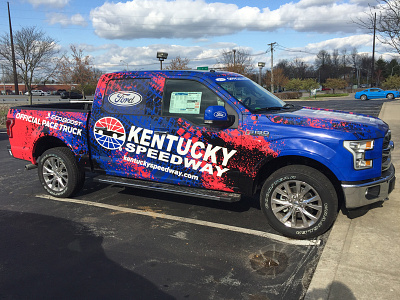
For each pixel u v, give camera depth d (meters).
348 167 3.69
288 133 3.87
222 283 3.17
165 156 4.62
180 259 3.63
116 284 3.18
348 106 27.58
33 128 5.72
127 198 5.71
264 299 2.92
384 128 4.02
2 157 9.73
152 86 4.77
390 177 4.00
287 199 4.01
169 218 4.78
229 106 4.24
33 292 3.08
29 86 24.66
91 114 5.19
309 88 54.62
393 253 3.54
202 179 4.43
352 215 4.44
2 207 5.35
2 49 23.84
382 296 2.84
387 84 55.28
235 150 4.14
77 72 31.00
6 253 3.82
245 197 5.63
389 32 10.16
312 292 2.94
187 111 4.49
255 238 4.10
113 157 5.06
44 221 4.74
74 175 5.50
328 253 3.59
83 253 3.80
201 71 4.67
